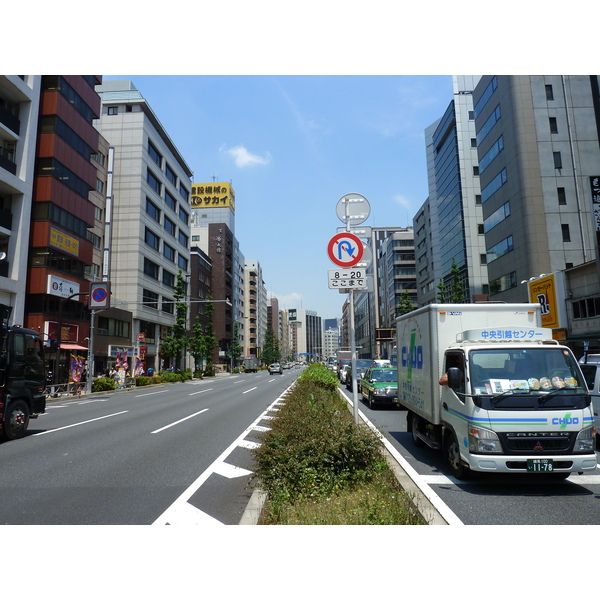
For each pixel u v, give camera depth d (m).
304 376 17.66
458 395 6.18
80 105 33.28
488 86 40.00
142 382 33.44
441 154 58.53
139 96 47.22
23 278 26.48
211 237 90.81
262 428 11.19
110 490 5.82
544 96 34.88
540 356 6.13
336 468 5.36
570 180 33.84
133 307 44.38
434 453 8.09
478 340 6.61
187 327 63.50
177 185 59.31
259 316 127.69
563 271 24.16
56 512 4.93
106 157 40.66
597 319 21.83
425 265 67.62
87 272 36.34
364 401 17.84
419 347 7.95
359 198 8.83
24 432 10.34
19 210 26.52
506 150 36.41
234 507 5.11
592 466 5.46
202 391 26.75
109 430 11.10
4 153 26.36
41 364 10.78
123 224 45.50
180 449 8.59
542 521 4.57
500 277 37.94
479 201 50.41
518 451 5.48
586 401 5.71
